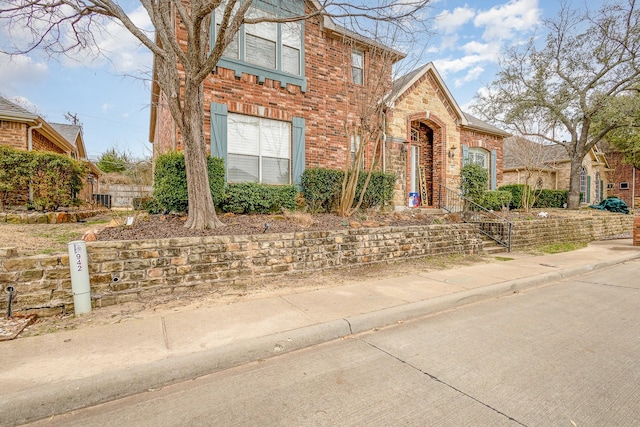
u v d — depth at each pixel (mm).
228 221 7504
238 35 9148
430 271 7297
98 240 5277
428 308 4992
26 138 10836
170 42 6168
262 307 4734
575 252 10484
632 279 7363
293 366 3381
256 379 3135
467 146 14859
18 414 2559
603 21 14992
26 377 2871
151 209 7801
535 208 17531
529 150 15336
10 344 3510
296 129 10047
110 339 3646
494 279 6621
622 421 2488
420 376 3145
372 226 8445
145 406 2738
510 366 3334
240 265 5957
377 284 6098
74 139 17562
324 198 9789
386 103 11141
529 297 5902
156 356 3262
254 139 9500
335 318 4316
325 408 2652
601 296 5977
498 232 10867
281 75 9781
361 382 3045
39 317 4293
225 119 8844
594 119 16531
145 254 5074
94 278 4707
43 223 7586
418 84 12820
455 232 9352
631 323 4566
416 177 13695
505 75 16266
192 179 6566
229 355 3381
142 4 6504
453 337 4078
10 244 5164
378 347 3814
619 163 28250
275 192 9031
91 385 2795
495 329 4340
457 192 13133
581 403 2717
